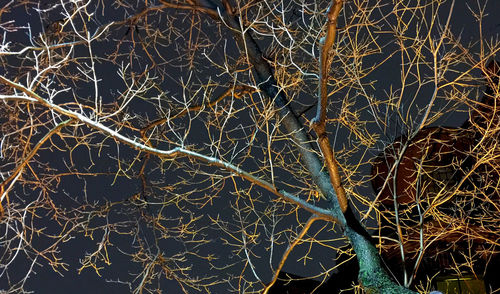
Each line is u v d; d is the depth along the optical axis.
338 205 7.87
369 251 7.35
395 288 6.93
